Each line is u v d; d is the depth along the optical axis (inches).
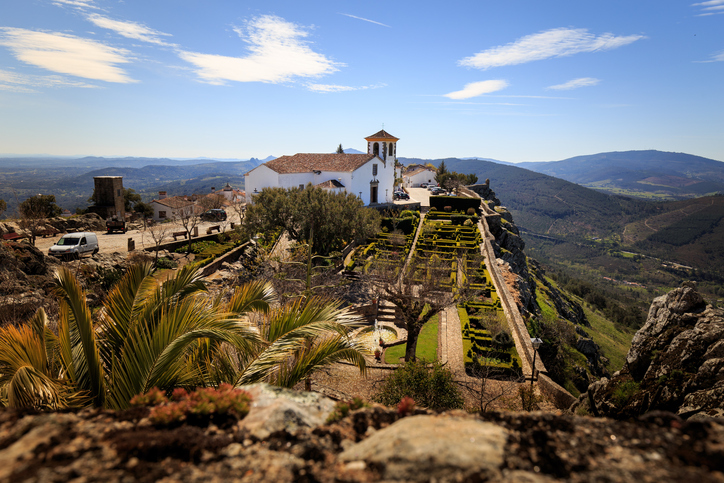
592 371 1402.6
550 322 1524.4
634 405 510.0
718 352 447.8
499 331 979.9
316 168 2640.3
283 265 1269.7
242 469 144.2
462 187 4087.1
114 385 281.6
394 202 3132.4
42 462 136.4
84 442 151.1
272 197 1689.2
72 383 288.4
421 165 5393.7
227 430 171.3
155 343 277.4
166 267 1250.0
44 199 2300.7
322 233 1588.3
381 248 1834.4
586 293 4982.8
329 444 166.9
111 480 130.0
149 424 169.6
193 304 311.4
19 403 236.8
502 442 148.9
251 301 372.2
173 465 142.6
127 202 3161.9
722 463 130.6
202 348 353.1
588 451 143.6
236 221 2645.2
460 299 1018.7
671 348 507.2
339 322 332.2
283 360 335.0
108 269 1036.5
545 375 829.8
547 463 136.2
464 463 134.6
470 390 784.9
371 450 151.8
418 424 164.7
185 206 3216.0
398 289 997.2
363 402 208.5
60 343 310.2
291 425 178.9
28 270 826.2
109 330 326.3
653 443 146.5
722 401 402.9
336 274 1396.4
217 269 1385.3
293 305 343.0
